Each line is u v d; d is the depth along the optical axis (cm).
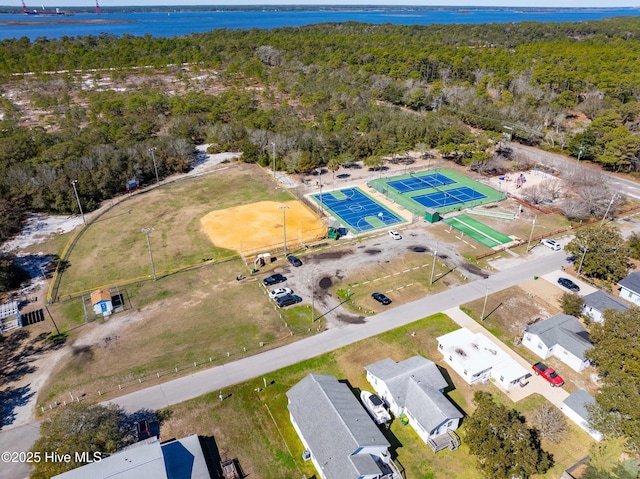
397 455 3738
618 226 7600
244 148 10319
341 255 6712
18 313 5291
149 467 3241
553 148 11175
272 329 5172
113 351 4831
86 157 8756
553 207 8325
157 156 9506
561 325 4928
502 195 8756
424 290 5894
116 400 4212
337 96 14275
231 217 7800
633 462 3512
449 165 10562
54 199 7919
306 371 4569
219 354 4791
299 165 9731
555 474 3581
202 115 12525
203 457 3556
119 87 16425
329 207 8312
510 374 4406
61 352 4822
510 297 5750
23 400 4225
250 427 3975
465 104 13125
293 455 3741
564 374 4578
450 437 3841
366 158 10175
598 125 10631
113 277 6119
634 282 5750
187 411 4103
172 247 6869
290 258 6488
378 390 4300
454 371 4619
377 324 5262
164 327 5200
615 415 3647
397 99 15112
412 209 8238
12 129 10919
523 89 14075
